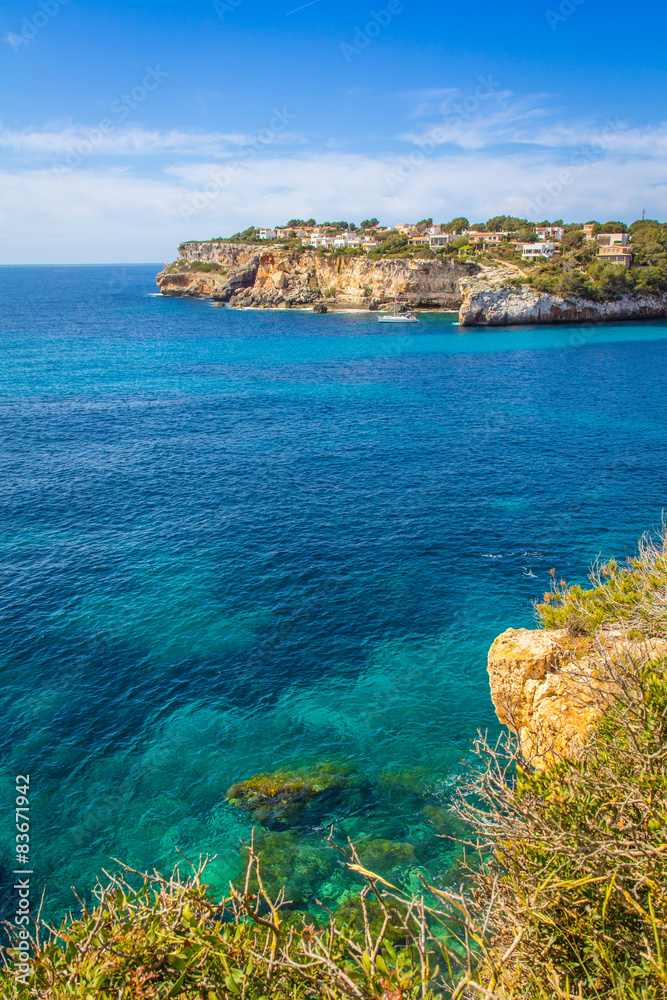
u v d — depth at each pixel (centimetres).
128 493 4072
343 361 9962
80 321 15488
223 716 2091
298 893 1488
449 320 14675
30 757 1909
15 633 2492
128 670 2300
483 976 540
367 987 467
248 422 6144
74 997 504
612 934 536
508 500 3944
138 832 1681
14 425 5797
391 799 1761
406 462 4797
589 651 1240
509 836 621
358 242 18950
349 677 2275
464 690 2202
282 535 3425
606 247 15225
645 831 562
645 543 3259
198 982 506
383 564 3081
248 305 18712
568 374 8606
